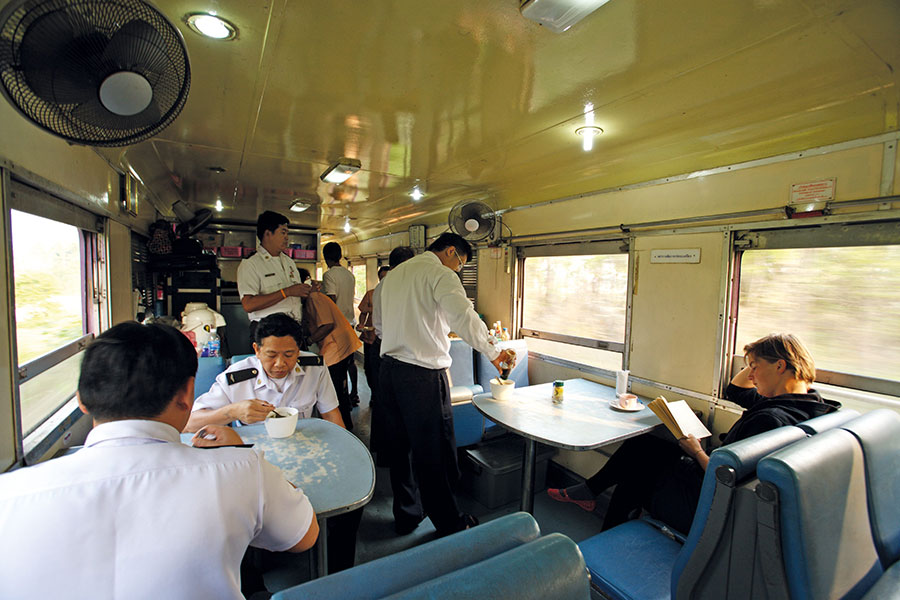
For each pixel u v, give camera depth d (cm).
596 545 184
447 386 260
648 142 273
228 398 201
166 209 544
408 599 77
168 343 92
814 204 218
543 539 97
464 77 195
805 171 222
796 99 201
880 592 135
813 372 203
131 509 77
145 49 111
